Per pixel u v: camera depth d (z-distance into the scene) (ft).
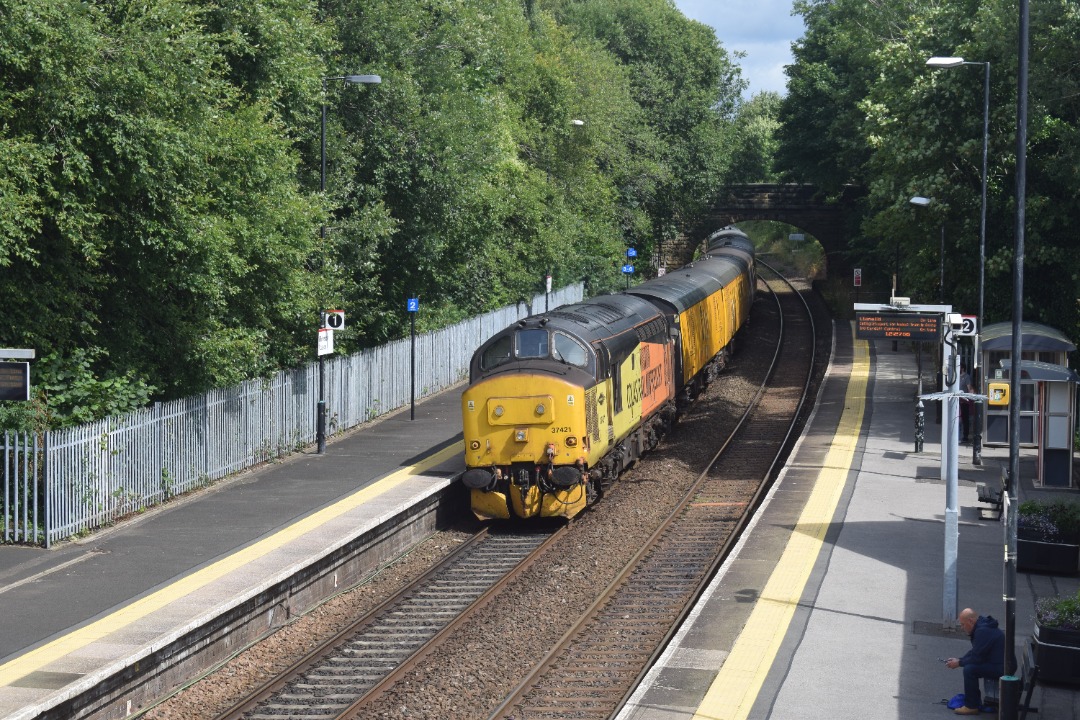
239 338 83.61
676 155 251.19
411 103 110.83
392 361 114.42
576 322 82.02
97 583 55.47
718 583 59.52
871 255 218.79
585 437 75.61
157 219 71.05
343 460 87.56
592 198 212.84
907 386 133.49
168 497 73.87
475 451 75.97
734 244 222.48
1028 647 46.52
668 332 109.29
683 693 44.45
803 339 188.65
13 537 63.41
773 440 108.47
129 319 77.00
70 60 62.54
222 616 51.83
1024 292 116.98
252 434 85.15
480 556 70.23
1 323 68.08
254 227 79.46
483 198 124.47
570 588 63.05
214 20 79.15
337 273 101.91
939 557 64.69
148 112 65.82
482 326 150.41
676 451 104.32
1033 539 62.18
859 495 79.97
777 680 45.88
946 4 126.93
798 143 215.31
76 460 64.69
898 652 49.39
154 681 47.14
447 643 53.78
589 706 46.11
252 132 77.51
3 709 39.60
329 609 59.98
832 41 210.79
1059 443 82.74
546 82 186.09
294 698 46.96
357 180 112.57
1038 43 105.09
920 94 118.01
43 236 67.62
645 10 265.13
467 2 143.23
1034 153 114.21
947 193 118.32
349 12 109.91
